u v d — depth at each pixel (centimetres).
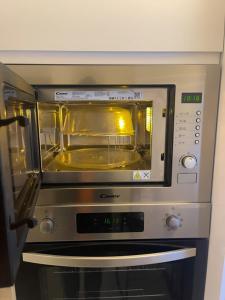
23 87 55
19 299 78
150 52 69
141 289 85
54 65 69
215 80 71
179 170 75
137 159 80
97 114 79
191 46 69
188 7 67
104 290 85
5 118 38
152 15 67
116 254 77
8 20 66
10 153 43
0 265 39
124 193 75
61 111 77
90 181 76
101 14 66
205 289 82
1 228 37
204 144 74
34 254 74
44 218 75
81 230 77
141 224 77
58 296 83
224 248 75
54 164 79
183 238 79
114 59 70
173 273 82
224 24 68
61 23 66
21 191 54
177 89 71
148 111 75
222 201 74
